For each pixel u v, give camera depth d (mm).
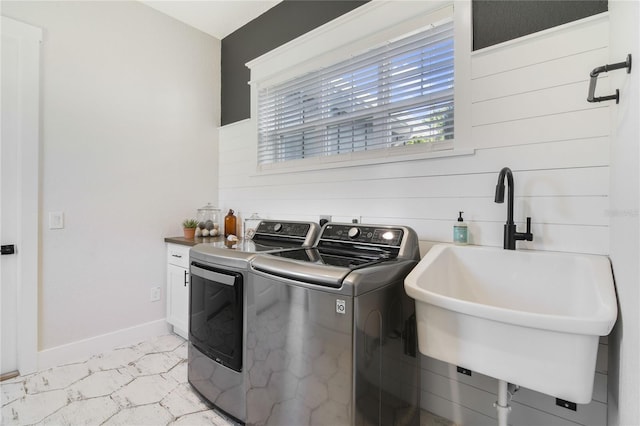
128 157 2479
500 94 1485
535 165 1393
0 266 1940
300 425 1238
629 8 875
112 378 1956
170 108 2738
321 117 2279
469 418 1551
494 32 1515
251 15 2717
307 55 2297
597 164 1252
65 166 2154
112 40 2385
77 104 2209
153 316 2617
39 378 1939
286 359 1280
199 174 2943
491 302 1353
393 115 1900
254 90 2709
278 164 2553
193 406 1688
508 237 1343
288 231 2062
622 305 895
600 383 1211
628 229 839
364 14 1980
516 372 862
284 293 1284
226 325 1540
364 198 1985
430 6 1700
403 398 1396
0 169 1928
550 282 1236
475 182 1559
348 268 1178
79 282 2219
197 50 2932
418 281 1147
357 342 1104
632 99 824
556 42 1345
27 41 1978
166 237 2691
